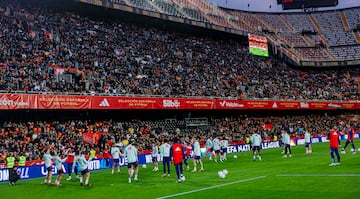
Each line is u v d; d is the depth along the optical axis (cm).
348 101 6638
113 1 5169
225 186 1775
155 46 5656
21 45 3984
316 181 1709
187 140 4103
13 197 1853
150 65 5084
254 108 5378
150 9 5666
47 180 2348
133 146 2175
